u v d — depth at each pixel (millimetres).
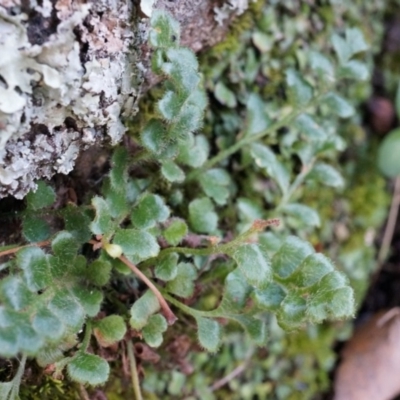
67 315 131
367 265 257
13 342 111
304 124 197
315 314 134
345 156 256
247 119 197
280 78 219
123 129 160
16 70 125
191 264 162
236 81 209
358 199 256
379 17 267
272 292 148
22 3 122
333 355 240
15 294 121
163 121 150
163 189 180
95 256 166
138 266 162
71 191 168
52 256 138
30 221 149
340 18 241
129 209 158
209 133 205
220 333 157
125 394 185
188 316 186
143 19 147
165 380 195
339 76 198
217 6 183
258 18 210
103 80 137
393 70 274
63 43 128
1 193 136
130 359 170
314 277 142
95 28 133
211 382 209
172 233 158
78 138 144
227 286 155
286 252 151
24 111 128
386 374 237
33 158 137
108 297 169
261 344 155
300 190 225
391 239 270
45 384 162
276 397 226
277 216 199
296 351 231
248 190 212
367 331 246
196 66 144
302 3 224
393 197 267
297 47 223
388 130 266
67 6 126
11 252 146
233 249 146
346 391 237
